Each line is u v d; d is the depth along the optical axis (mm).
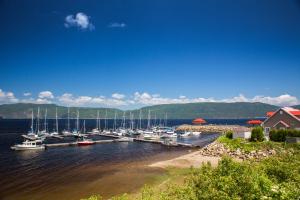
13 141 121312
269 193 16312
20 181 48312
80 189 42781
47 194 40656
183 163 58094
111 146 101062
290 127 66188
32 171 56750
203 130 179750
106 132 153000
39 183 46750
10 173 55000
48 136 137625
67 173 54281
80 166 61625
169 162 59938
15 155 78938
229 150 61625
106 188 42844
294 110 71125
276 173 20500
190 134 147750
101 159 71250
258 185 17094
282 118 67688
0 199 38625
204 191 17828
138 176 49531
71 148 94938
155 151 87000
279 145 56219
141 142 113812
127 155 78375
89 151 87375
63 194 40531
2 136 147250
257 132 61750
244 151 58406
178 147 96625
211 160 59781
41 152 85000
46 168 59844
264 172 20734
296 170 20406
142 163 63219
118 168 57656
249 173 19141
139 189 41500
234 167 20234
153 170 53688
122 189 41969
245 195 16406
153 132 144375
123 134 144375
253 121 105625
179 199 18844
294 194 15398
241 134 67875
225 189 17016
